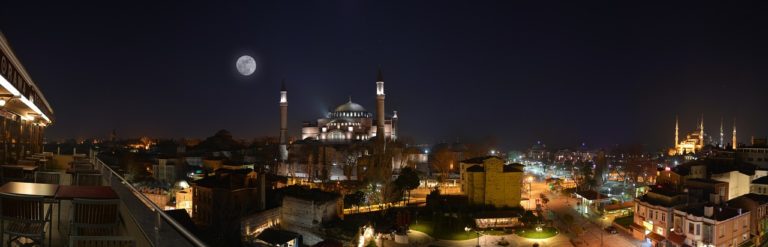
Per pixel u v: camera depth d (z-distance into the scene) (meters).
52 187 10.27
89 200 9.34
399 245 66.31
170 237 8.53
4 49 15.95
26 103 24.28
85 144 185.62
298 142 160.75
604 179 134.00
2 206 9.40
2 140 26.58
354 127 168.50
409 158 146.75
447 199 88.44
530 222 75.75
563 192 116.06
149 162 116.44
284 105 161.00
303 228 67.88
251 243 57.94
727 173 75.94
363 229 67.31
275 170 134.12
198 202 71.00
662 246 62.12
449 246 65.88
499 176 85.12
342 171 132.75
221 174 73.94
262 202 68.94
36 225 9.43
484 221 74.62
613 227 74.44
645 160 151.38
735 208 62.06
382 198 95.00
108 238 8.67
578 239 69.56
